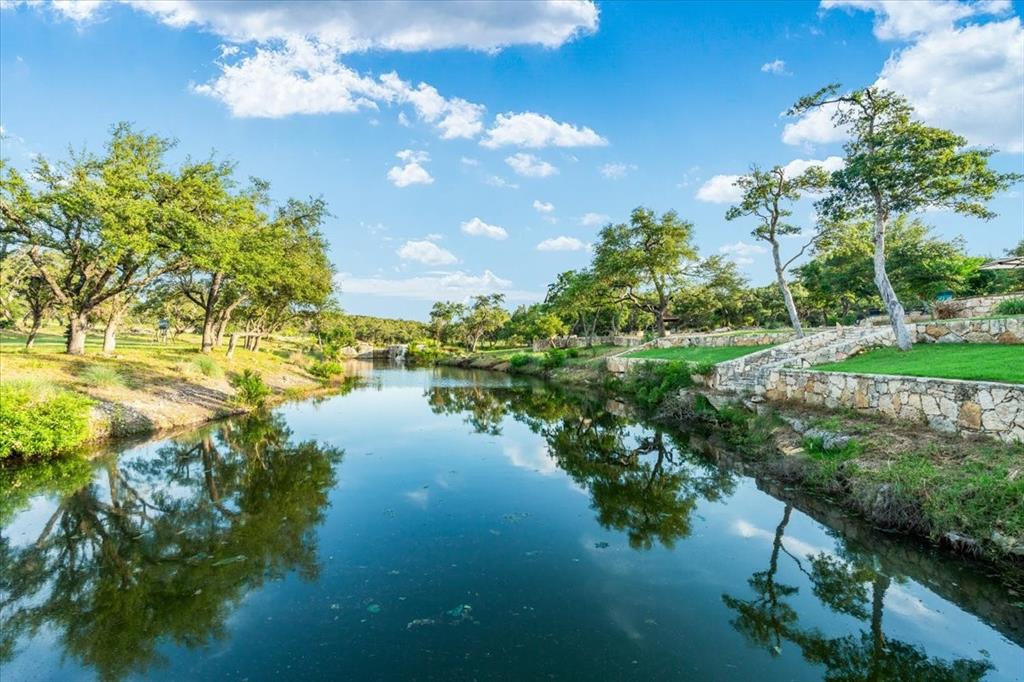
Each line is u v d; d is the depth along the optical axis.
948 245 30.14
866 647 5.09
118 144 18.64
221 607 5.85
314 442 14.93
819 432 10.93
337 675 4.62
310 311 41.91
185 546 7.57
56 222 17.98
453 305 80.75
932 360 11.89
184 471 11.59
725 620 5.59
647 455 13.78
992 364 10.12
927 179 13.04
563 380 35.75
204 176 20.77
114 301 22.19
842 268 35.66
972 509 6.63
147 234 18.05
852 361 14.09
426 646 5.07
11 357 16.66
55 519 8.58
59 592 6.19
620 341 47.84
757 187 19.92
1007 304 17.52
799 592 6.19
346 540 7.82
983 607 5.73
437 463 12.65
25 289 20.94
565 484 10.94
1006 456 7.23
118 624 5.50
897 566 6.72
